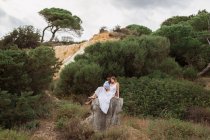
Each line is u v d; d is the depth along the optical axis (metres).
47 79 20.02
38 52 19.89
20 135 15.88
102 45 31.72
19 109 17.48
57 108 19.33
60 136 16.58
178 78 31.25
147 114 23.64
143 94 25.33
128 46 30.67
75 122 16.97
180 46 37.22
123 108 23.94
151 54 31.52
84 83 28.08
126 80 27.52
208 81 33.78
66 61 42.31
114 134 16.28
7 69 18.48
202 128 18.38
